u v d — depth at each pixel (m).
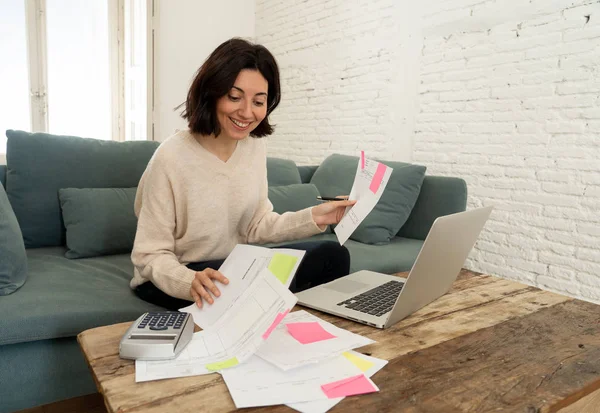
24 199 1.94
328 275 1.48
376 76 3.23
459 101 2.72
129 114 4.07
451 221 0.93
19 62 3.33
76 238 1.88
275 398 0.65
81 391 1.41
